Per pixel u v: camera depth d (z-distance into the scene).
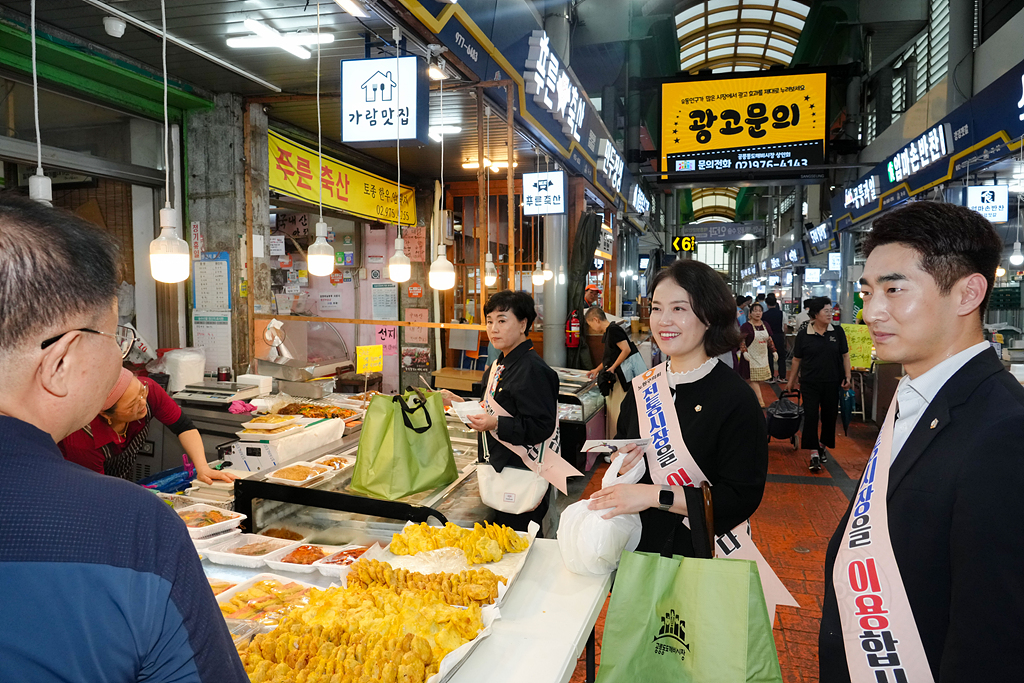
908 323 1.01
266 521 2.22
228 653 0.61
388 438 2.19
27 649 0.52
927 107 9.99
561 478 2.02
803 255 19.61
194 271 4.63
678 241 17.56
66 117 3.91
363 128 3.27
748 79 11.20
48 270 0.57
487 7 3.78
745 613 1.17
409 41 3.38
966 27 8.76
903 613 0.96
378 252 7.50
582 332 7.91
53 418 0.60
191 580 0.59
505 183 7.58
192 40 3.58
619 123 13.24
